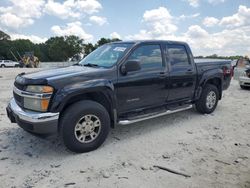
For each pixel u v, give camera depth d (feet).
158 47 17.88
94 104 14.28
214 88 22.08
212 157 13.80
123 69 15.56
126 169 12.41
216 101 22.58
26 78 13.94
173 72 18.38
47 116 12.92
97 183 11.19
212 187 10.94
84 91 13.84
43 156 13.79
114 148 14.85
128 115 16.43
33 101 13.38
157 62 17.65
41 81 13.12
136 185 11.03
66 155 13.92
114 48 17.04
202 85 21.01
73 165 12.80
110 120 15.58
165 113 18.02
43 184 11.14
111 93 14.94
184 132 17.63
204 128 18.52
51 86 13.02
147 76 16.71
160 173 12.08
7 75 62.49
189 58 20.02
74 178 11.60
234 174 12.05
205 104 21.56
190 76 19.71
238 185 11.12
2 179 11.53
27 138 16.20
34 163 13.02
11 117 14.99
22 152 14.26
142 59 16.76
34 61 138.51
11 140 15.88
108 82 14.78
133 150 14.60
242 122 20.08
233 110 23.94
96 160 13.34
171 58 18.58
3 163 13.00
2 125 18.57
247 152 14.52
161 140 16.14
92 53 18.83
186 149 14.80
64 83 13.38
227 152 14.48
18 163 13.01
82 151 14.10
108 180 11.43
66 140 13.56
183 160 13.41
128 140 16.08
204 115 21.83
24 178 11.62
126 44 16.94
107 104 15.37
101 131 14.61
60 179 11.53
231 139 16.47
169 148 14.92
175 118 20.90
